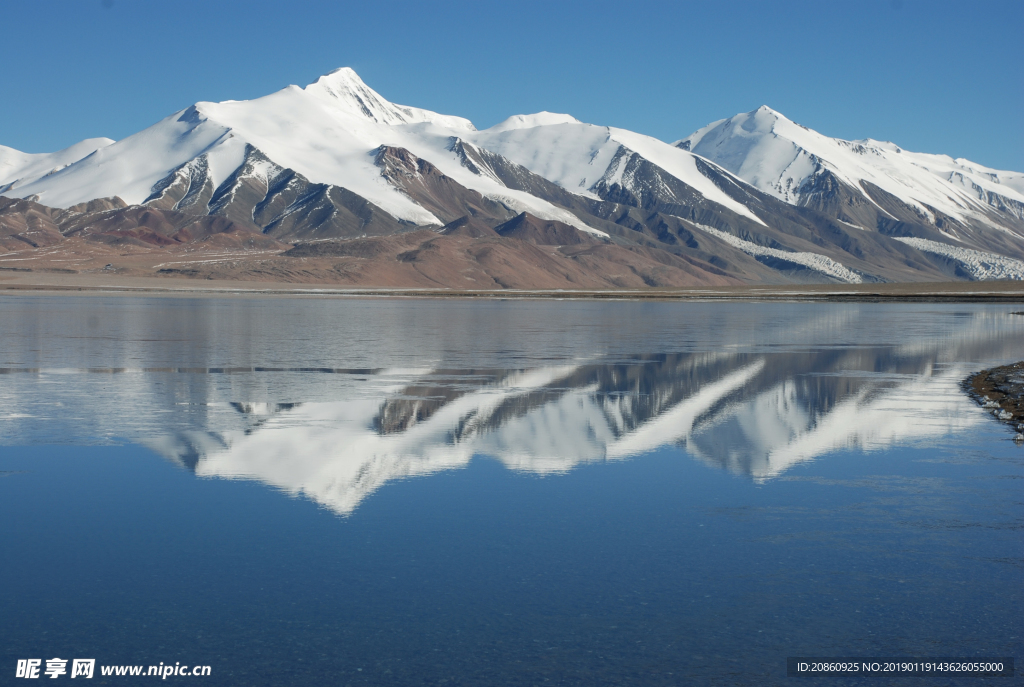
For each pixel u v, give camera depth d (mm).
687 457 15562
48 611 8469
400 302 113625
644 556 10109
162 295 130500
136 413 20047
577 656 7605
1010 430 18406
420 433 17703
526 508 12102
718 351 38406
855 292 170625
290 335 46531
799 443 16906
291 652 7645
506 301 127938
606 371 29719
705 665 7461
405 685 7090
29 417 19438
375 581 9258
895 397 23422
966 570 9695
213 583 9180
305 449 16031
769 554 10203
